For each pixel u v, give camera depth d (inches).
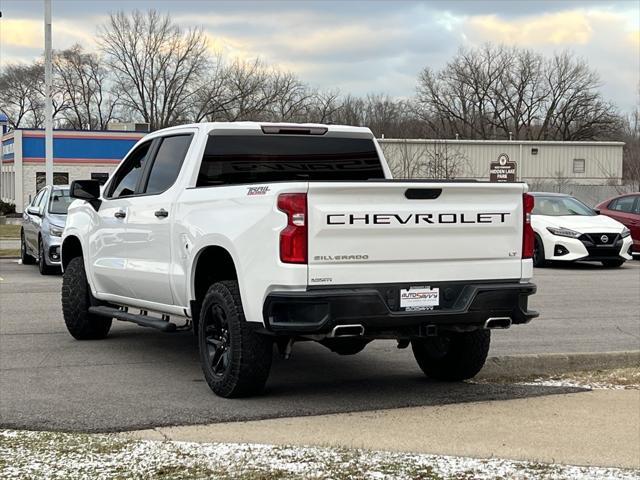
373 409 238.1
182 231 267.7
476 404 245.8
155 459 184.7
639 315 429.7
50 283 563.8
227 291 243.3
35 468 177.8
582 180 2244.1
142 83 3051.2
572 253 674.8
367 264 228.1
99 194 334.0
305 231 220.8
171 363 304.8
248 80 2945.4
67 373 285.7
